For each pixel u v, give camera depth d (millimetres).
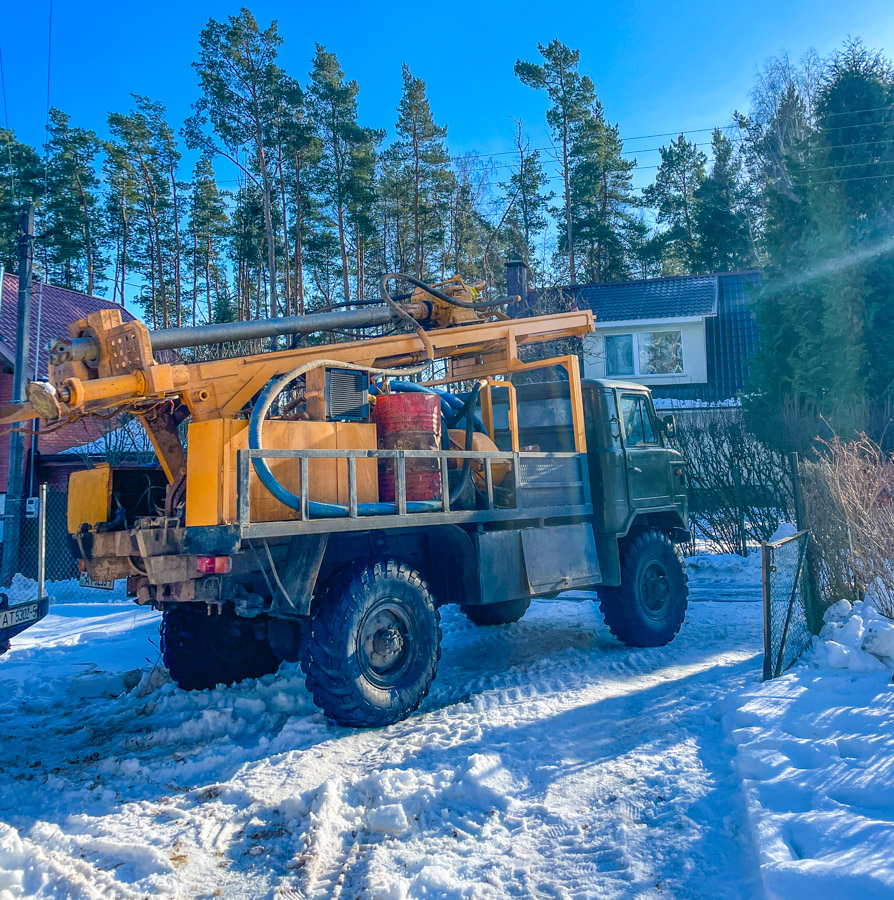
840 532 5984
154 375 4332
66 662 6961
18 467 12875
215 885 2865
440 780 3629
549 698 5027
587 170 36969
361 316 6000
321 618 4570
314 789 3562
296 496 4488
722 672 5316
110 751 4531
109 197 38531
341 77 32844
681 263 45531
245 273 39562
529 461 6055
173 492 4730
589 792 3404
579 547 6391
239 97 30531
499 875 2773
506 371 6805
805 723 3686
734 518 12758
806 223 15625
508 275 20406
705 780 3359
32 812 3611
